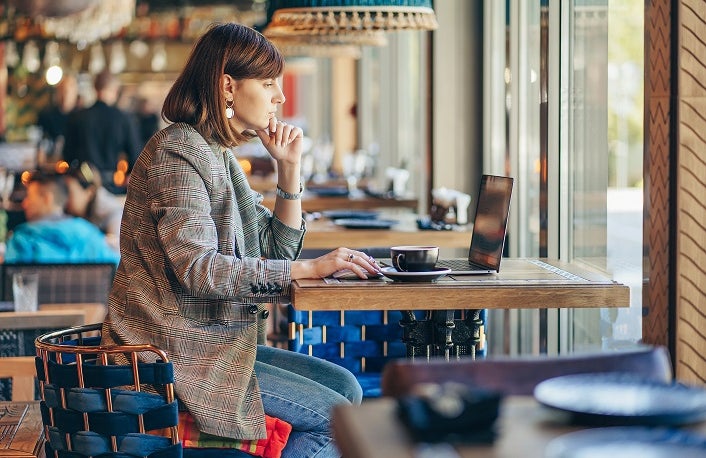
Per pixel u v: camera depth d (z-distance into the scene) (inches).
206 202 118.0
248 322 118.9
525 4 207.6
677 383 66.6
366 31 179.6
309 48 258.5
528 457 56.7
